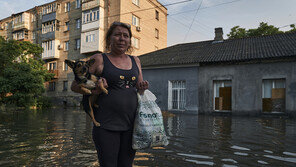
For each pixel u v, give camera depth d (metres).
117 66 1.86
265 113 13.79
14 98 19.73
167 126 8.10
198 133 6.35
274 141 5.18
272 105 13.81
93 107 1.85
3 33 39.25
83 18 26.47
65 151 4.05
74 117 11.73
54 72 29.97
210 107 15.55
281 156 3.82
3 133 6.18
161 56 19.19
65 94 29.02
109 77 1.79
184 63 16.23
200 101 15.96
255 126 8.30
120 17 23.61
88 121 9.63
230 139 5.40
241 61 14.64
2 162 3.38
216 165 3.29
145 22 27.45
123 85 1.84
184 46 20.75
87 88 1.64
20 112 15.79
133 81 1.90
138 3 26.44
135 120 1.84
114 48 1.88
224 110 15.30
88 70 1.67
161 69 17.64
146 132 1.81
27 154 3.85
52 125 8.12
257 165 3.31
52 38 30.36
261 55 13.96
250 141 5.16
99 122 1.78
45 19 31.64
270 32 24.22
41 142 4.89
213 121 10.32
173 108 17.20
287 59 13.30
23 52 25.81
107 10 24.75
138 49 25.94
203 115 14.97
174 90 17.34
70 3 29.45
